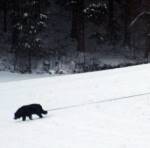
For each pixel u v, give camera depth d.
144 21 82.25
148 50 80.44
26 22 73.50
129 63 78.31
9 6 77.81
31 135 21.33
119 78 37.28
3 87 40.19
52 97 32.09
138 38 87.44
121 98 28.67
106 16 83.62
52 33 88.12
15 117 25.45
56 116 25.23
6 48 80.94
